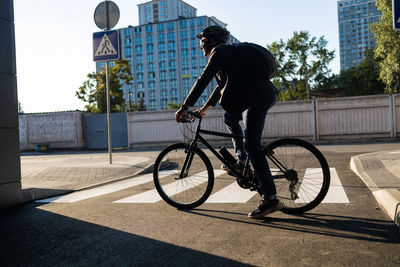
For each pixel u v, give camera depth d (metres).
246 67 2.96
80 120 19.03
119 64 39.34
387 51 29.98
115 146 18.66
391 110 14.89
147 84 131.75
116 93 38.62
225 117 3.41
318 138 15.76
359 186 4.29
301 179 3.13
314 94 47.09
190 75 127.31
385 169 5.16
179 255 2.21
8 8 4.06
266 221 2.92
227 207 3.49
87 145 19.16
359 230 2.55
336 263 1.99
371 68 55.09
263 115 3.01
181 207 3.54
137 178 6.18
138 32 132.50
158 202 3.86
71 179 6.04
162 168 3.82
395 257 2.04
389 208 2.95
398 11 4.24
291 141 3.15
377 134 15.11
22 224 3.16
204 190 3.48
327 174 3.02
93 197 4.38
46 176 6.33
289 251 2.20
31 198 4.37
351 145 12.32
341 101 15.46
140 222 3.04
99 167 7.42
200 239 2.51
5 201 3.92
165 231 2.74
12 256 2.33
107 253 2.30
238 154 3.33
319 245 2.28
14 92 4.10
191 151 3.55
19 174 4.12
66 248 2.44
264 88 2.99
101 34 8.00
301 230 2.62
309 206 3.09
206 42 3.25
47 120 19.28
